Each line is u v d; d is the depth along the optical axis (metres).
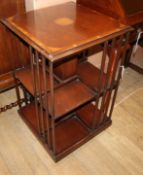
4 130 1.38
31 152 1.26
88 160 1.23
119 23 1.04
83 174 1.17
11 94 1.65
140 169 1.21
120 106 1.61
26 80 1.17
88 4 1.28
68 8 1.20
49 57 0.78
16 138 1.34
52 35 0.91
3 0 1.17
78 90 1.13
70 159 1.23
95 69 1.30
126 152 1.29
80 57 1.36
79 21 1.04
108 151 1.29
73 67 1.17
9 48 1.35
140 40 1.54
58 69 1.16
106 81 1.14
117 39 1.05
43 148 1.28
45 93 0.99
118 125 1.45
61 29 0.96
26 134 1.36
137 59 2.17
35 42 0.86
